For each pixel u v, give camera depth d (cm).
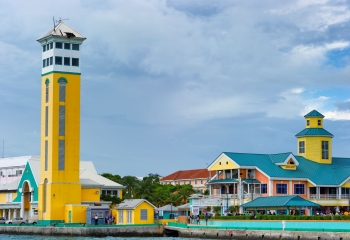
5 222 17238
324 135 18075
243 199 15738
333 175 17112
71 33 17212
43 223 16588
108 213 16212
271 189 16050
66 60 17188
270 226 12588
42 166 17100
